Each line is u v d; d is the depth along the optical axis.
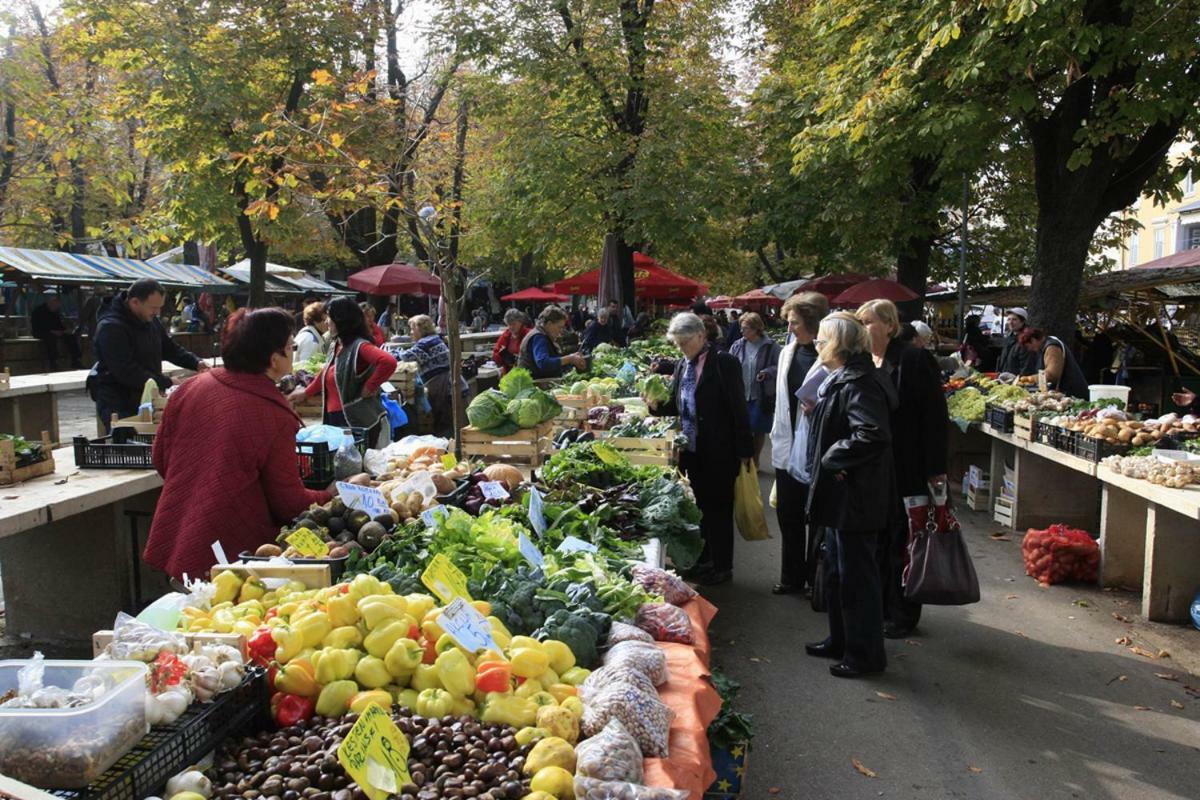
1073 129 11.07
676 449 6.56
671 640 3.30
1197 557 6.10
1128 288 15.90
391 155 9.54
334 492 4.35
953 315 28.53
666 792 2.08
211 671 2.33
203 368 7.66
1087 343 18.03
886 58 11.73
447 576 2.98
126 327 6.95
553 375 9.78
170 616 3.03
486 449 6.32
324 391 6.88
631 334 18.34
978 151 12.27
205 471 3.87
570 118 20.23
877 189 17.69
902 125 12.05
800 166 13.68
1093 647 5.70
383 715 2.19
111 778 1.94
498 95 19.75
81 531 5.79
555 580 3.41
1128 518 6.85
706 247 23.14
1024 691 5.03
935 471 5.46
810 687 5.07
